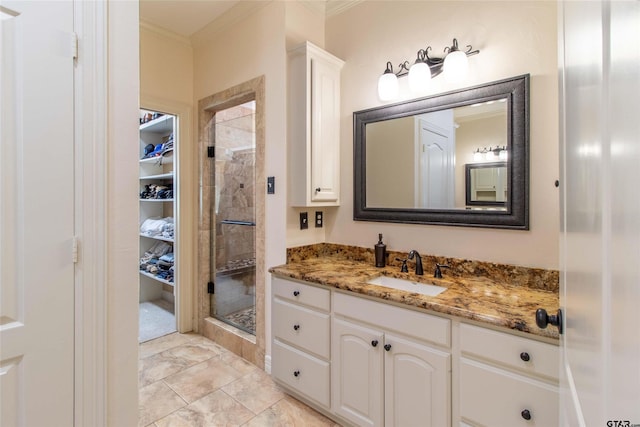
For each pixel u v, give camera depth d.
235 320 2.74
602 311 0.45
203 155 2.89
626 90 0.35
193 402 1.96
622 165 0.36
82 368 1.12
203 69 2.81
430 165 1.90
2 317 0.97
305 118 2.09
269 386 2.13
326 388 1.75
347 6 2.30
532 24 1.57
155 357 2.51
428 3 1.93
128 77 1.23
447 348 1.32
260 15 2.30
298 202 2.15
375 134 2.15
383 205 2.11
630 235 0.34
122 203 1.22
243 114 2.62
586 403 0.55
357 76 2.26
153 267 3.59
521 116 1.59
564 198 0.81
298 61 2.13
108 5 1.18
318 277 1.78
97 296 1.15
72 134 1.10
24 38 1.00
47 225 1.04
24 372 1.01
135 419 1.26
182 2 2.32
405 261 1.92
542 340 1.10
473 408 1.25
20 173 0.99
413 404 1.42
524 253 1.61
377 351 1.53
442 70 1.85
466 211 1.77
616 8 0.38
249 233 2.59
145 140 3.94
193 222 3.00
